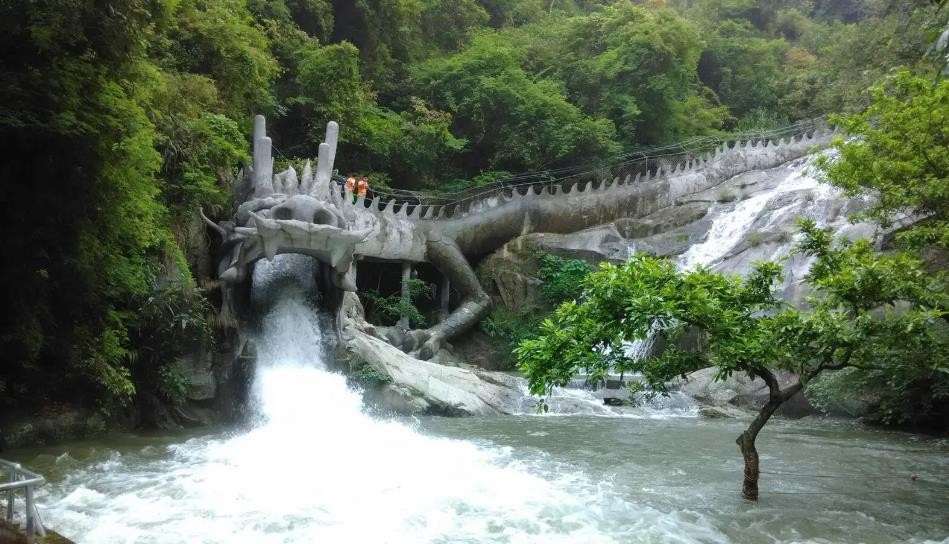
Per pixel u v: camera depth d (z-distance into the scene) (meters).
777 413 19.47
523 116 33.06
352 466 10.85
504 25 45.84
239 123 21.61
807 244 9.51
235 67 20.72
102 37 10.74
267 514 8.07
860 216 15.16
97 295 12.68
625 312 8.62
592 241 27.72
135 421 14.27
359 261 26.56
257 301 17.70
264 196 17.41
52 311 12.27
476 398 18.53
